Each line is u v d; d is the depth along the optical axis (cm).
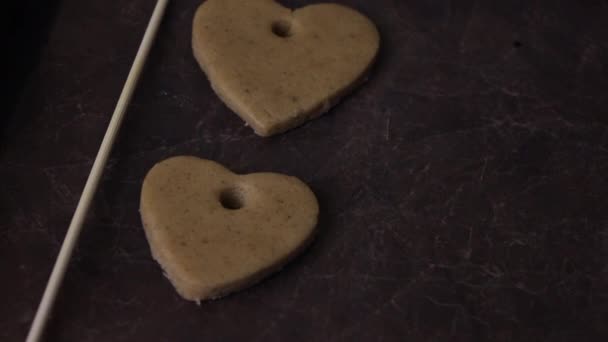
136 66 48
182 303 44
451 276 45
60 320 43
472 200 47
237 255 44
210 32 49
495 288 45
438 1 53
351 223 46
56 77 49
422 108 49
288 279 45
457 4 53
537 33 52
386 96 49
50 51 50
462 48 51
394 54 51
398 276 45
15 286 44
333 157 48
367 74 50
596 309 45
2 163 47
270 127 47
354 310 44
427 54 51
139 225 46
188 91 49
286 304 44
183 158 46
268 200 45
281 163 47
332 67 49
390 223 46
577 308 45
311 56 49
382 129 49
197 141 48
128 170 47
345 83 49
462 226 46
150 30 49
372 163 48
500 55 51
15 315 44
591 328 45
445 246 46
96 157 46
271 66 49
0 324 43
